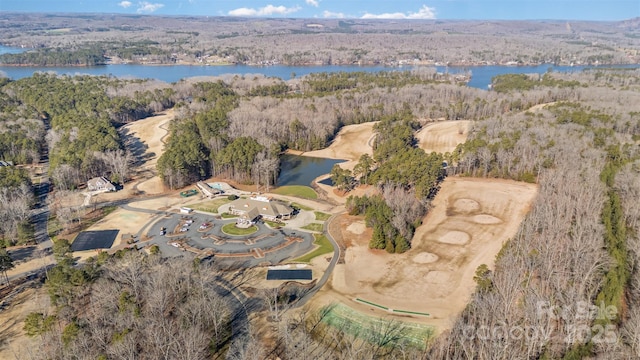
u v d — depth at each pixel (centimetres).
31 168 19112
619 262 10000
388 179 15300
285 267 11238
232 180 18050
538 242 11000
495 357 7081
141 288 9088
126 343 7238
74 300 9012
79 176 17238
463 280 10600
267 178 17050
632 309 8650
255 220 14038
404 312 9431
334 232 13300
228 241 12650
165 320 8219
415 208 13638
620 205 13325
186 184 17350
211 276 10619
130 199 15862
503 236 12731
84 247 12225
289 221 14062
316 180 18325
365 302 9794
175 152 17412
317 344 8394
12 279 10706
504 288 8744
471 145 17962
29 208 14650
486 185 16675
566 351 7538
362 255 11894
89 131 19650
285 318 9169
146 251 11950
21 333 8688
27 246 12394
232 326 8888
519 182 16950
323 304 9694
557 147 16812
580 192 13075
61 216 13375
